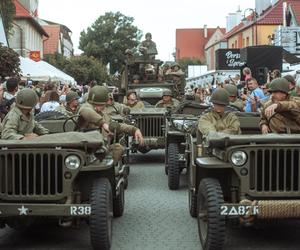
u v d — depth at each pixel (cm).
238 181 624
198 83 3838
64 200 621
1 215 611
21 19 5691
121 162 854
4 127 685
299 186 608
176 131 1085
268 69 1966
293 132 721
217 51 2931
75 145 617
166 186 1120
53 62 5759
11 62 2116
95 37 8512
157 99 1827
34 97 701
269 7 5812
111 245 676
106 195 626
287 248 677
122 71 1969
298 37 2942
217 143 623
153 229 773
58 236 734
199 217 654
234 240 711
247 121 889
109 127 743
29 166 619
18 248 683
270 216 597
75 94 1084
